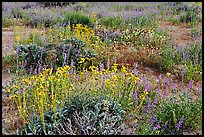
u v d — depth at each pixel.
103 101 4.37
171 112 4.41
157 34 8.67
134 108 4.70
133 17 11.47
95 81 5.30
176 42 8.73
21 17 11.86
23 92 4.63
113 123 4.14
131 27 10.04
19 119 4.36
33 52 6.42
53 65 6.29
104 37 8.32
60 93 4.65
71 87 4.74
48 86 4.72
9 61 6.40
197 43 7.90
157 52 7.30
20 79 5.46
